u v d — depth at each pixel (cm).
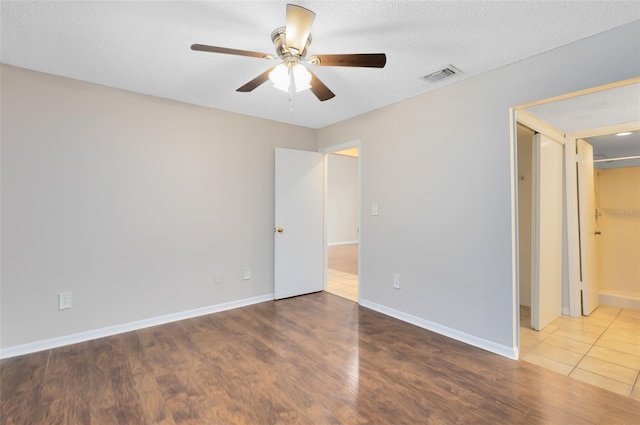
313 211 434
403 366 233
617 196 402
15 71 249
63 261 269
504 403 190
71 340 272
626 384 211
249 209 380
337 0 171
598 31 200
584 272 347
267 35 207
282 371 226
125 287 298
